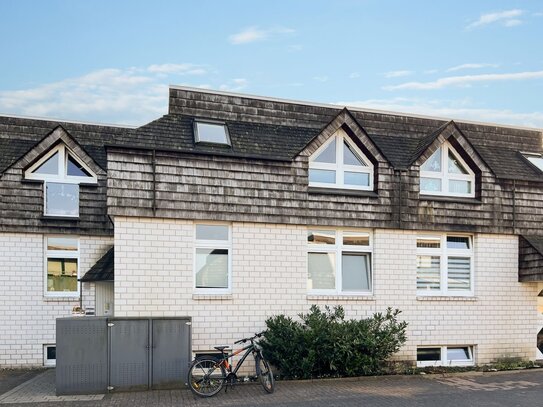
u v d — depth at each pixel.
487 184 13.52
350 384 10.73
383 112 14.59
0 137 14.79
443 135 13.22
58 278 14.30
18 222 13.70
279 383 10.71
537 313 13.76
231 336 11.49
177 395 9.74
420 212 12.91
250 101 13.34
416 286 12.91
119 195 10.94
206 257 11.68
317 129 13.75
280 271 11.91
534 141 16.08
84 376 9.91
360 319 12.11
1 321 13.59
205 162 11.51
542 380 11.31
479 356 13.15
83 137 15.42
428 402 9.30
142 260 11.08
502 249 13.59
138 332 10.16
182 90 12.83
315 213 12.14
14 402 9.29
